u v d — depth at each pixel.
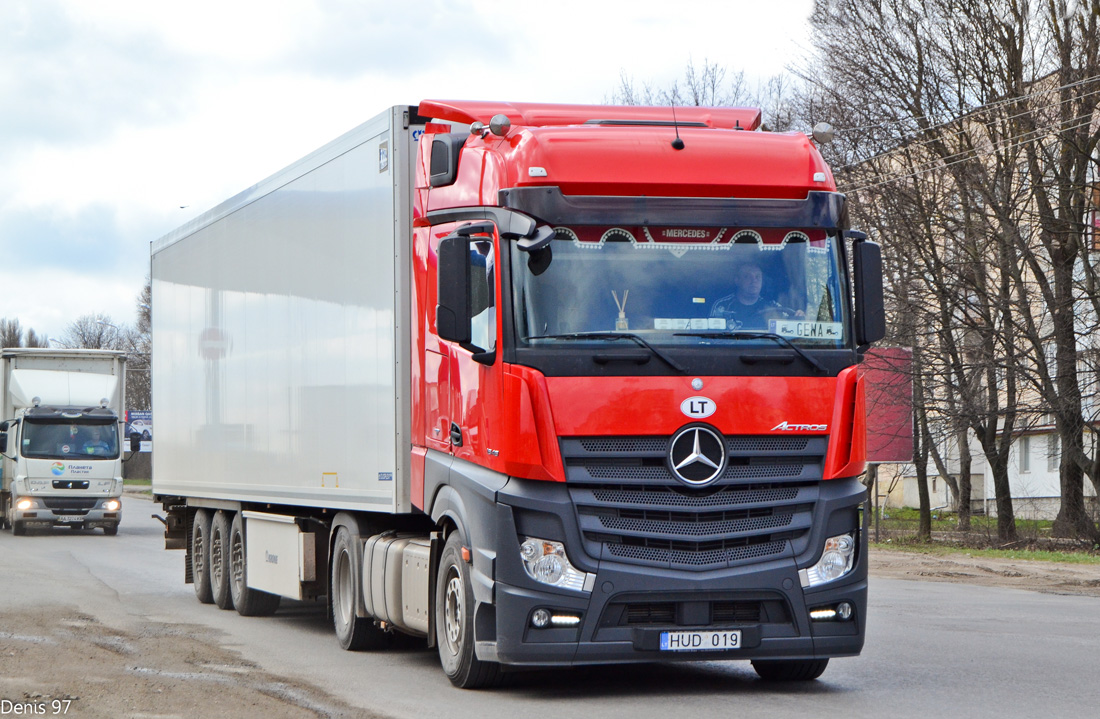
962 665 10.89
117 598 17.69
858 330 9.62
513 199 9.15
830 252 9.52
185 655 11.62
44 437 35.22
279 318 14.08
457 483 9.71
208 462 16.67
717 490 9.06
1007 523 33.50
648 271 9.20
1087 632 13.41
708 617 9.04
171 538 19.08
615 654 8.93
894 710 8.66
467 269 9.18
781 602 9.16
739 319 9.23
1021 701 9.00
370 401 11.62
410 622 10.68
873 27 34.03
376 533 12.22
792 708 8.77
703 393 9.05
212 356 16.52
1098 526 31.95
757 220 9.35
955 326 32.78
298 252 13.51
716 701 9.12
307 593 13.46
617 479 8.95
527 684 9.99
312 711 8.67
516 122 10.55
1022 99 31.39
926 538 35.06
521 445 8.91
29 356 36.53
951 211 33.03
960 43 32.72
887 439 32.94
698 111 10.90
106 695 9.29
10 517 35.88
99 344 104.81
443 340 10.11
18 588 18.62
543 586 8.88
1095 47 30.41
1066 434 31.58
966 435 36.06
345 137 12.25
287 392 13.80
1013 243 31.73
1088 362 30.94
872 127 34.22
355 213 11.99
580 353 8.98
